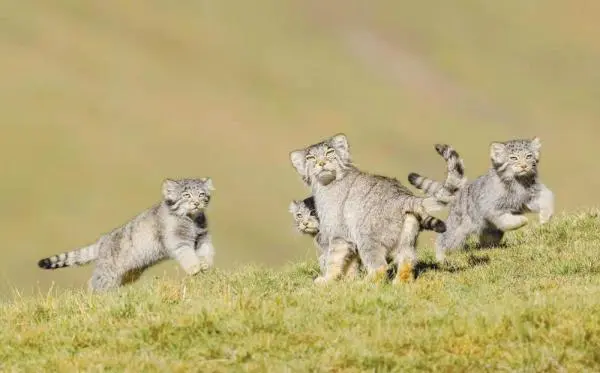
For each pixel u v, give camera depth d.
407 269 19.75
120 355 15.59
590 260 20.78
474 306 17.00
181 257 25.22
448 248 25.66
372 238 20.06
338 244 20.73
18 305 19.05
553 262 21.05
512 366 14.56
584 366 14.46
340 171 20.94
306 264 23.59
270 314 16.72
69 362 15.49
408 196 19.97
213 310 16.92
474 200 25.47
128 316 17.70
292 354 15.27
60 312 18.50
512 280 19.55
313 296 17.97
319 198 21.08
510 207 25.16
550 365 14.48
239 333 16.19
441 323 16.27
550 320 15.80
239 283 21.28
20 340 16.67
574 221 24.86
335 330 16.23
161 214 25.52
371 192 20.38
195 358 15.41
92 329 16.98
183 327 16.47
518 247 23.45
